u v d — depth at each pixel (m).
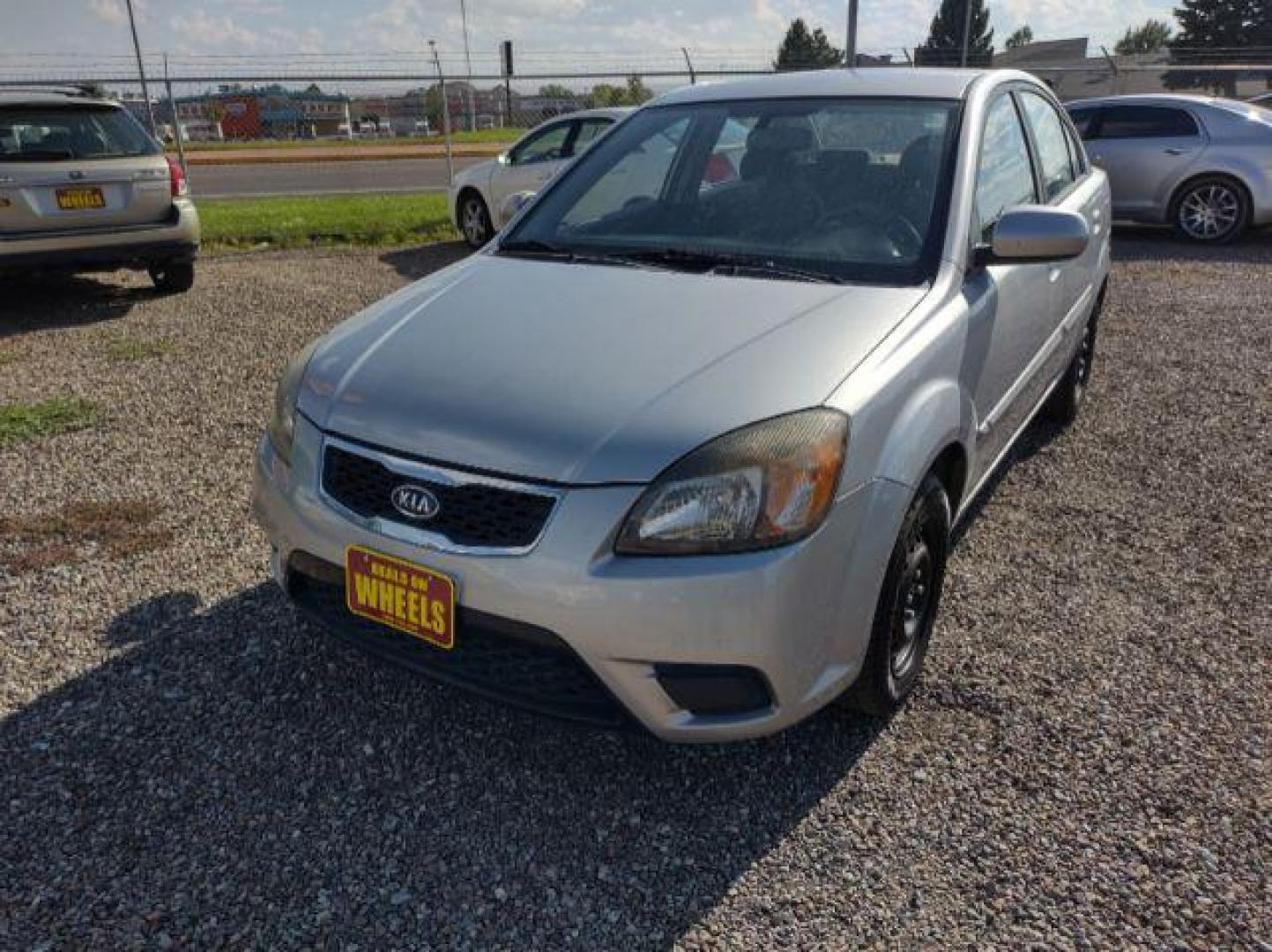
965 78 3.46
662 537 2.03
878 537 2.23
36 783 2.42
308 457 2.42
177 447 4.61
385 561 2.24
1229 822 2.29
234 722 2.65
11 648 2.98
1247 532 3.78
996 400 3.14
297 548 2.45
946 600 3.27
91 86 7.58
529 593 2.07
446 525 2.17
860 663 2.33
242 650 2.97
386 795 2.40
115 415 5.04
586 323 2.52
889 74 3.53
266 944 1.99
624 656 2.06
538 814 2.34
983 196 3.08
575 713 2.16
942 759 2.51
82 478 4.24
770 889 2.12
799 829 2.29
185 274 7.93
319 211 12.35
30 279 8.61
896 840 2.25
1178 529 3.80
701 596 2.01
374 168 20.80
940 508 2.62
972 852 2.21
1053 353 3.95
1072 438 4.77
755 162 3.23
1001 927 2.02
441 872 2.17
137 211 7.19
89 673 2.86
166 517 3.87
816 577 2.11
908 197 2.93
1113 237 10.97
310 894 2.11
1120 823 2.29
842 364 2.27
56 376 5.74
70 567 3.47
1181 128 10.33
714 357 2.29
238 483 4.20
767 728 2.17
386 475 2.25
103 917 2.05
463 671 2.26
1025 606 3.24
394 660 2.35
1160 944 1.98
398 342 2.56
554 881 2.15
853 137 3.19
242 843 2.25
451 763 2.51
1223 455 4.54
